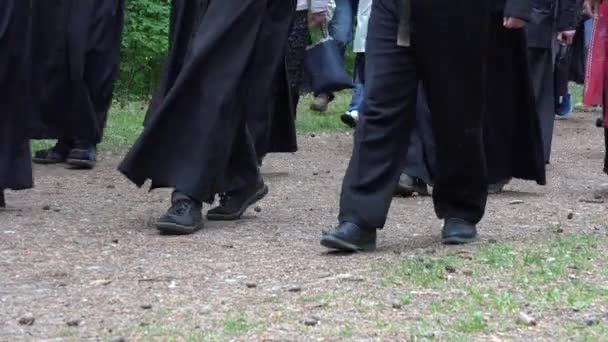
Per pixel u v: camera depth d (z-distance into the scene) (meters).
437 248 7.00
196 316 5.44
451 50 6.67
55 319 5.42
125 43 20.28
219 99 7.36
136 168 7.39
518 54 8.41
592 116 17.55
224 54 7.38
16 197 8.97
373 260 6.61
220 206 8.02
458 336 5.11
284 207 8.71
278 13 8.23
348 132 14.58
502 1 8.21
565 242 7.11
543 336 5.12
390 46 6.63
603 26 9.40
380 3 6.66
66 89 10.55
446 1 6.58
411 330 5.19
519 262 6.50
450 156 6.99
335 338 5.07
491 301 5.66
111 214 8.25
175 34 7.72
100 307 5.62
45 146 12.54
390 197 6.81
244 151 7.98
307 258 6.70
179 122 7.41
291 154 12.34
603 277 6.16
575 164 11.91
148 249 6.96
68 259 6.67
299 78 11.32
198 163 7.38
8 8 7.96
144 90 20.39
